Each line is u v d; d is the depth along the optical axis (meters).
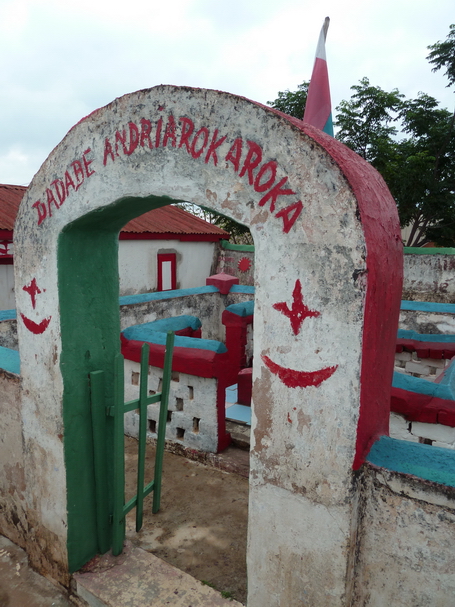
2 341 5.43
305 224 1.74
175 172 2.06
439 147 14.59
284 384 1.90
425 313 7.53
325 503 1.86
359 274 1.64
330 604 1.90
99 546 3.00
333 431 1.80
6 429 3.26
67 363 2.69
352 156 1.90
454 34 13.95
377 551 1.88
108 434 2.99
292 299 1.82
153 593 2.68
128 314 7.36
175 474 4.20
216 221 19.31
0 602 2.83
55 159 2.50
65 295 2.63
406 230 20.05
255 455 2.04
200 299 8.94
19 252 2.81
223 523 3.50
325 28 3.41
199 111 1.95
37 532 3.03
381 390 1.96
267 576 2.09
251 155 1.84
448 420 3.19
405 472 1.77
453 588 1.72
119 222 2.76
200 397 4.43
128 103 2.16
